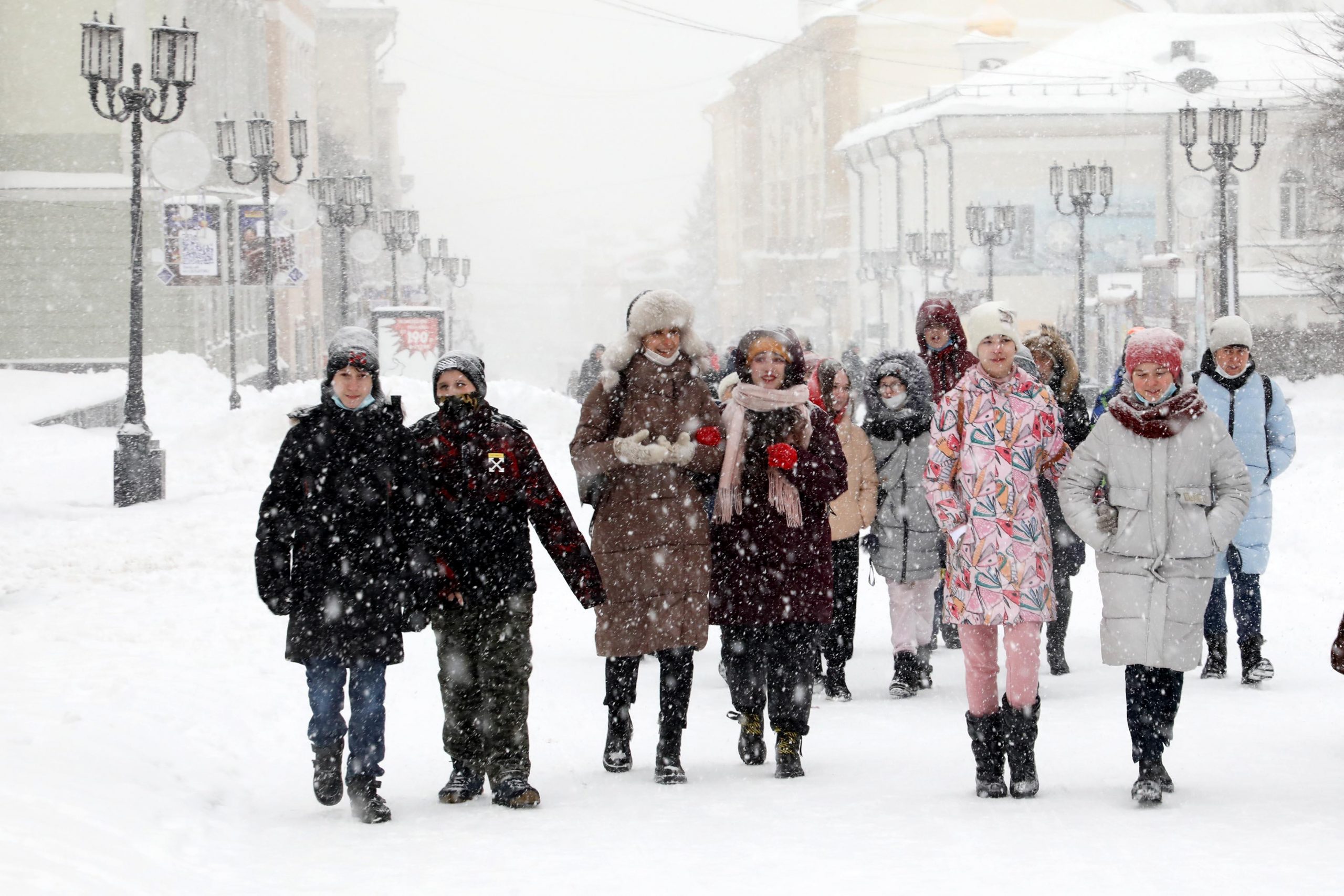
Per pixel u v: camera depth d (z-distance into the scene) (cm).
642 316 1316
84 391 6425
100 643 1908
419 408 4944
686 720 1305
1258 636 1712
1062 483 1207
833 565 1756
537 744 1480
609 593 1312
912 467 1747
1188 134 5822
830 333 14262
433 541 1207
